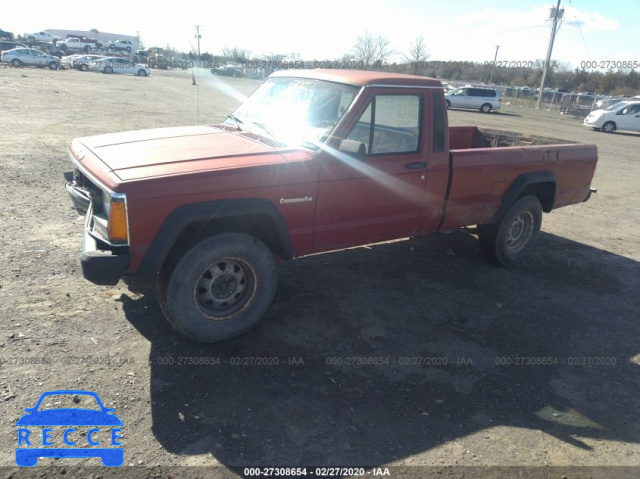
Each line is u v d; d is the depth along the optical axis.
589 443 3.02
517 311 4.68
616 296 5.23
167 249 3.32
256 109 4.73
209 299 3.63
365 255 5.80
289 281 4.93
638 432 3.16
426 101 4.46
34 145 10.11
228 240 3.52
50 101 18.22
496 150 5.07
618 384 3.66
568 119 34.28
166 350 3.59
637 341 4.31
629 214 8.99
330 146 3.90
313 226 4.02
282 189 3.71
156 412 2.96
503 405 3.30
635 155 17.56
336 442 2.84
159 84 34.09
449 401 3.29
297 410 3.08
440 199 4.76
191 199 3.34
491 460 2.81
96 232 3.52
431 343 3.99
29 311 3.89
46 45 66.81
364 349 3.82
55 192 7.01
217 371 3.40
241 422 2.94
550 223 8.03
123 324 3.87
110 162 3.54
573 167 5.96
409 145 4.45
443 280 5.25
